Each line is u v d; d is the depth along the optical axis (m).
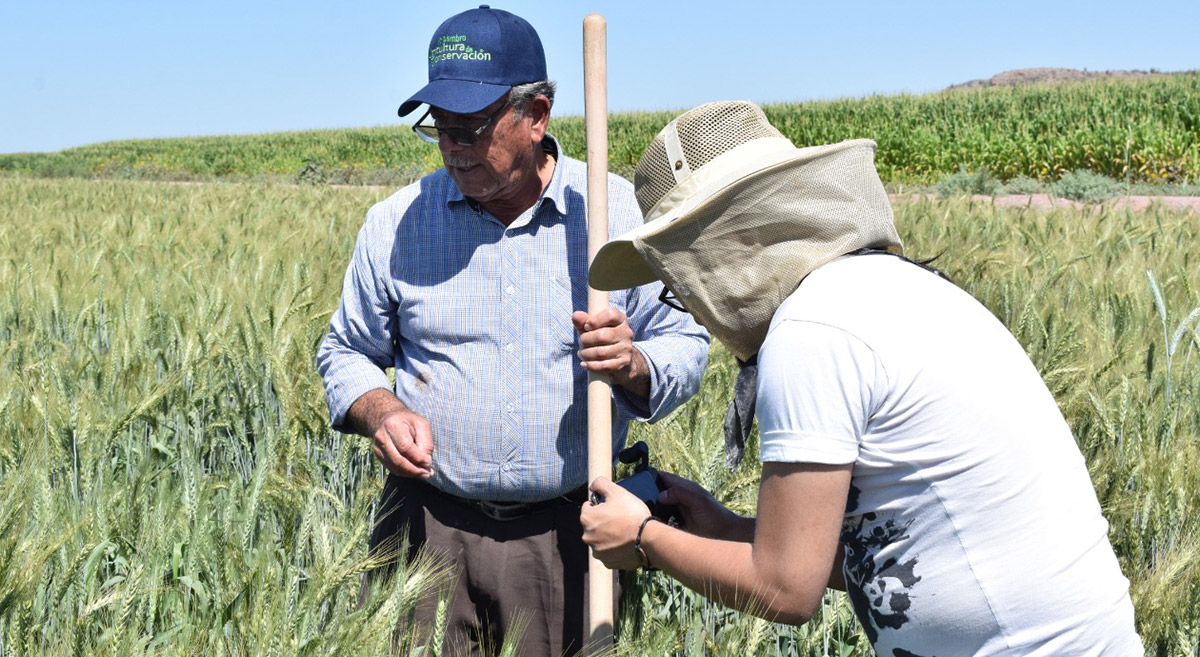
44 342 4.37
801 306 1.51
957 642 1.53
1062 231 8.31
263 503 2.83
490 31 2.20
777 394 1.50
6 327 4.91
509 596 2.53
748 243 1.57
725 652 2.14
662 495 2.05
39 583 2.21
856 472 1.53
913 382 1.47
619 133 37.25
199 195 17.53
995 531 1.48
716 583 1.63
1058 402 3.41
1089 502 1.57
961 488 1.48
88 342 4.48
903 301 1.52
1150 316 4.38
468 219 2.41
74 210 14.99
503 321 2.40
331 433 3.31
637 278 1.87
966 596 1.50
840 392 1.47
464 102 2.13
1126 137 20.95
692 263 1.60
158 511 2.51
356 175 38.59
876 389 1.47
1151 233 7.38
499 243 2.40
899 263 1.60
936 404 1.47
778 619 1.57
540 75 2.28
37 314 4.73
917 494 1.50
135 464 3.27
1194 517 2.75
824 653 2.44
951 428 1.47
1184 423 3.29
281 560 2.39
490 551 2.53
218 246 7.55
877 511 1.54
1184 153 20.62
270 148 54.78
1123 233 7.54
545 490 2.44
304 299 4.31
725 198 1.54
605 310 2.18
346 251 7.05
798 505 1.49
